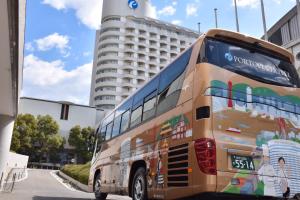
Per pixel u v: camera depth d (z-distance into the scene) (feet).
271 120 20.36
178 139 20.54
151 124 25.71
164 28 361.10
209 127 18.31
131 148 29.45
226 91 19.56
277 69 22.50
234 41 21.76
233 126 18.89
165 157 21.93
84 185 79.30
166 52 352.49
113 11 347.36
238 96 19.79
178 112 21.27
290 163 20.03
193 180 18.17
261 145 19.35
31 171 138.41
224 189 17.49
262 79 21.24
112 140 36.47
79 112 269.85
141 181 26.09
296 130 21.20
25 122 199.11
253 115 19.79
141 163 27.07
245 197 18.13
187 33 372.79
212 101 18.88
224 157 17.98
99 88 320.91
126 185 29.19
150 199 23.63
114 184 32.96
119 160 32.50
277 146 19.95
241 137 18.88
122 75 324.80
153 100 26.61
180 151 19.98
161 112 24.26
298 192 19.60
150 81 28.53
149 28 351.87
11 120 64.69
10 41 29.30
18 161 138.51
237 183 17.85
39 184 77.51
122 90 319.68
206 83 19.33
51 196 46.42
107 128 40.16
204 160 17.71
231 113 19.12
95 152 43.75
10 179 79.46
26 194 47.16
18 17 25.57
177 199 19.80
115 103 311.27
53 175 130.72
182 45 365.61
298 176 20.02
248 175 18.28
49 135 211.61
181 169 19.57
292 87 22.41
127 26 341.21
